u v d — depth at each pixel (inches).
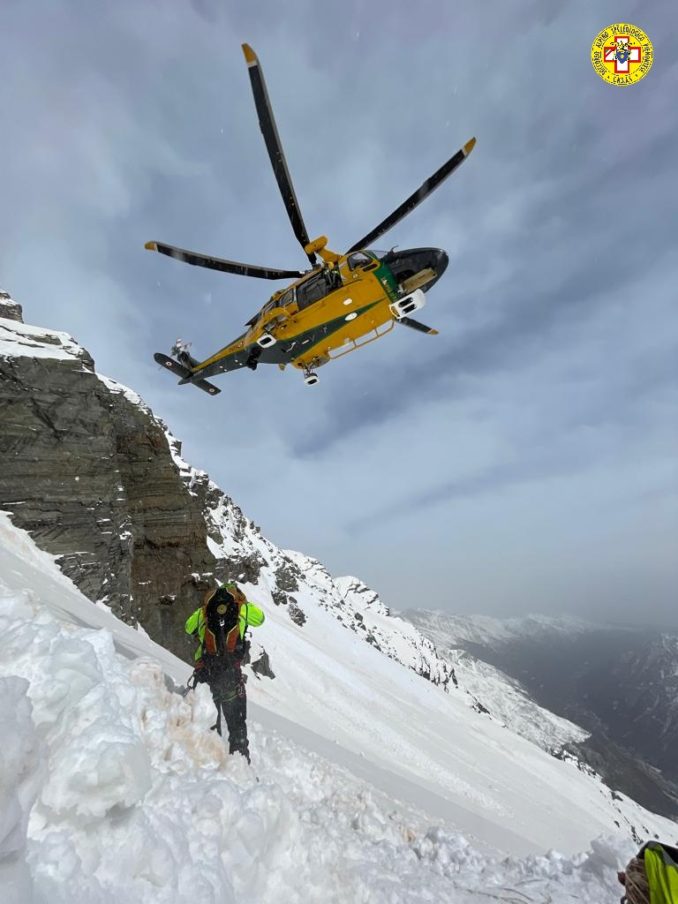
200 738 132.6
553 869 161.0
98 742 75.1
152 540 937.5
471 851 171.9
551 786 2368.4
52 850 62.7
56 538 640.4
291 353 418.3
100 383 771.4
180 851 78.0
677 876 71.2
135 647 410.3
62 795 69.0
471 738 2461.9
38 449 663.1
